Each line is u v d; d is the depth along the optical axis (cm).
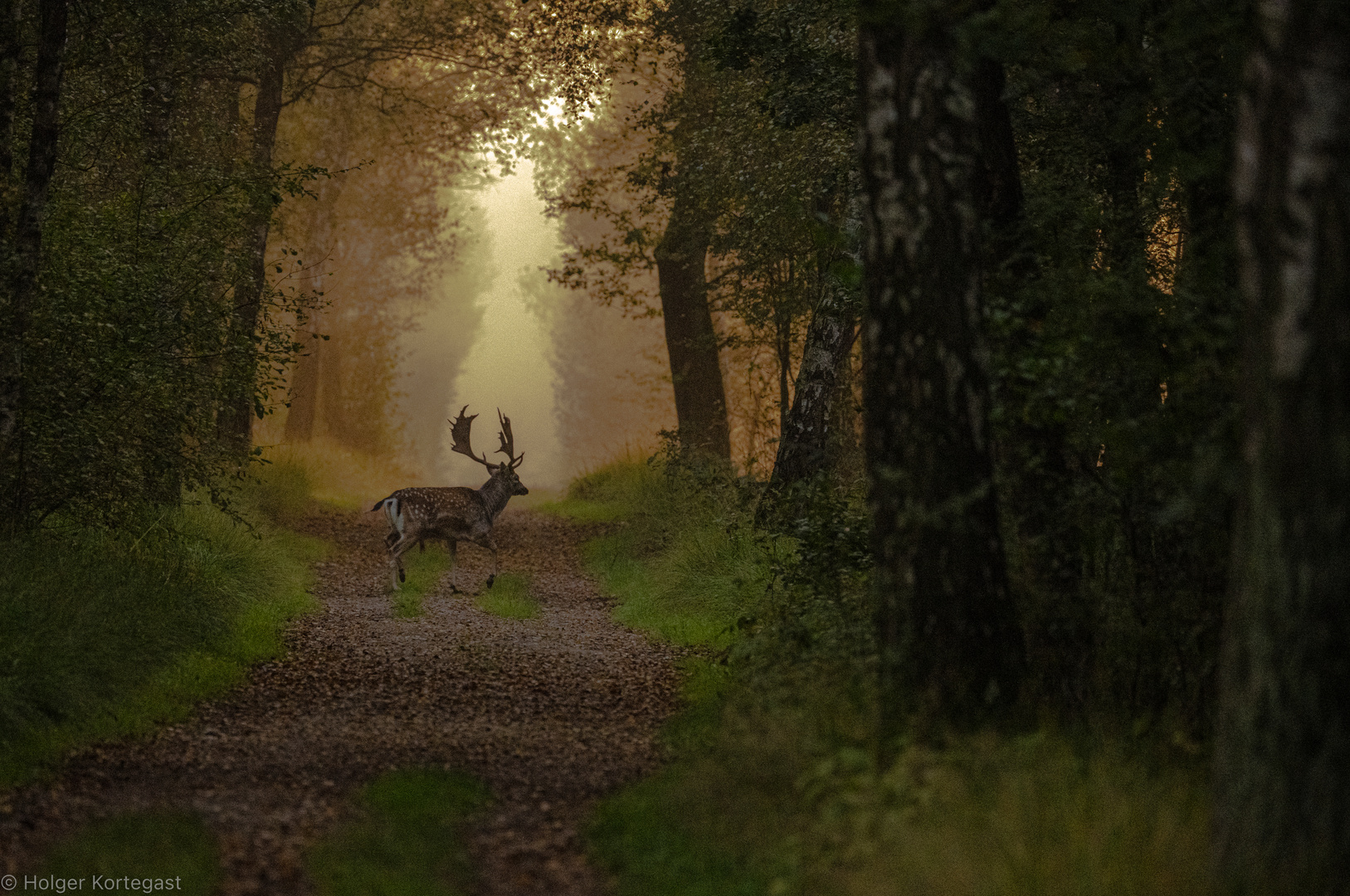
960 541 649
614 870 570
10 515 1085
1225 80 764
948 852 493
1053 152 960
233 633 1128
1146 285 731
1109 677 738
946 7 624
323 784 695
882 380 666
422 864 556
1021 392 692
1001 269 761
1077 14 820
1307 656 458
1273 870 463
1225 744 490
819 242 909
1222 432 615
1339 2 446
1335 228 445
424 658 1127
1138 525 764
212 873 529
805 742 642
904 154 650
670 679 1089
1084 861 479
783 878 537
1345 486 448
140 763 736
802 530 978
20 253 1021
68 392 1084
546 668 1112
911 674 655
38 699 788
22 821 608
